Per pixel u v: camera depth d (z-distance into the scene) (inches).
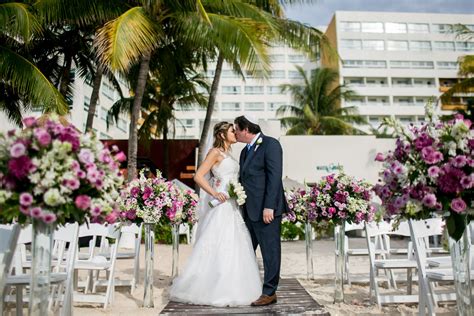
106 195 103.2
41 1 369.4
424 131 112.9
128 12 348.8
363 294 219.0
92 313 177.2
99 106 1042.7
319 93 1171.9
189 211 243.6
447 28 2058.3
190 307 166.2
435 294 172.1
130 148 433.1
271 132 721.6
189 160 818.8
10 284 134.4
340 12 2050.9
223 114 2116.1
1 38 447.5
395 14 2060.8
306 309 159.0
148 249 189.2
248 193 175.3
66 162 94.9
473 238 157.8
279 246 171.3
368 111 1963.6
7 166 93.7
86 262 194.9
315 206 201.2
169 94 817.5
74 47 547.5
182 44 500.4
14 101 557.9
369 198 195.3
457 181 102.0
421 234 160.2
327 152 746.2
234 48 367.9
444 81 2025.1
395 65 2015.3
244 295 169.5
